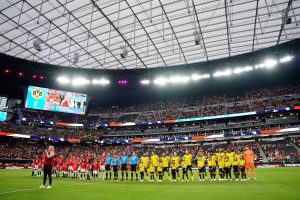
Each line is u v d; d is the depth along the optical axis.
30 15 31.28
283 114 49.22
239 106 53.81
